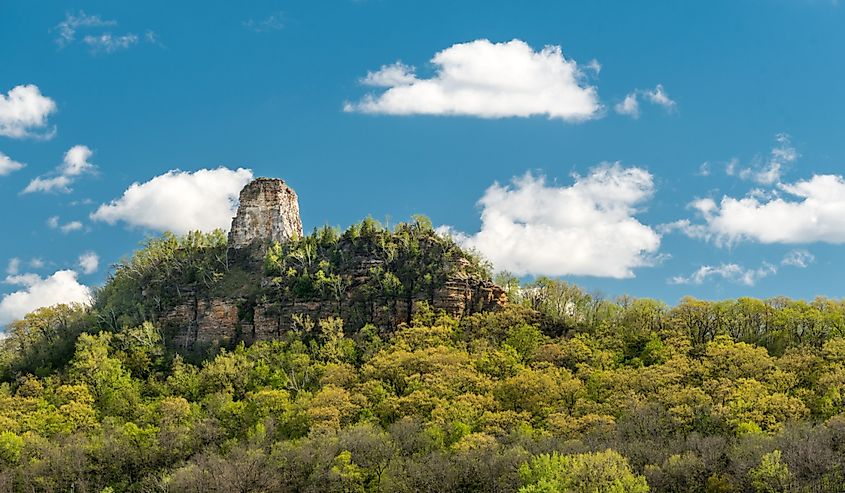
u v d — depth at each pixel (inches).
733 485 5378.9
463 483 5718.5
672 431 6491.1
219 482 6102.4
